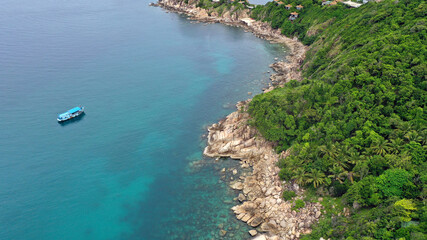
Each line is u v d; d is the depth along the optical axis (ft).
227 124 360.89
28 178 289.33
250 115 353.10
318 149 251.80
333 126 265.54
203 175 296.51
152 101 430.61
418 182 196.24
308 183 251.19
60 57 565.12
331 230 204.74
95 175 296.92
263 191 266.57
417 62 272.31
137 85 474.90
